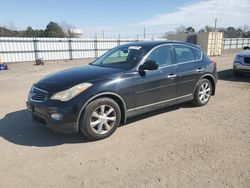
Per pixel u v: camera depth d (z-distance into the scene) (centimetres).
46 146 419
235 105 650
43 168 351
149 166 351
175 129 486
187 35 3700
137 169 345
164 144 421
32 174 337
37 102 429
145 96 496
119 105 470
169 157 376
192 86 596
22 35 5506
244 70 1032
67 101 407
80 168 350
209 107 629
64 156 384
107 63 538
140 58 495
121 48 565
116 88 448
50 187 308
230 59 2255
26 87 970
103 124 441
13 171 344
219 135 457
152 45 528
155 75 506
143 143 426
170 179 319
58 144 426
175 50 561
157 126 501
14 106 662
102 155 386
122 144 423
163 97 531
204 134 462
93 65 544
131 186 307
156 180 318
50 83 442
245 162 359
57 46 3109
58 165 358
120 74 460
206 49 3194
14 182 319
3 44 2727
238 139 438
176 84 552
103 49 3531
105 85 435
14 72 1728
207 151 394
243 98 724
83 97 413
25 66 2300
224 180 316
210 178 320
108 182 316
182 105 643
